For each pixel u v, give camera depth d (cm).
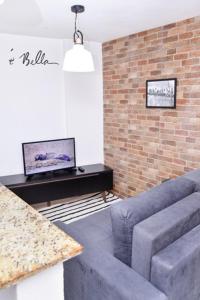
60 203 369
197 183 203
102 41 360
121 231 148
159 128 304
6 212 121
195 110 262
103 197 373
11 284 78
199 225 166
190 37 256
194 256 141
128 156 356
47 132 362
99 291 138
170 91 283
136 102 329
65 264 162
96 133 395
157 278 129
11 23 267
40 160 344
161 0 206
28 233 102
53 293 91
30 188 316
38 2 207
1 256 87
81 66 214
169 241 142
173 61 275
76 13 232
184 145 279
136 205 152
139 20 260
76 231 182
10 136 337
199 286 156
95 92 382
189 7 223
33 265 83
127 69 334
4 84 322
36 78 341
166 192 175
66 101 362
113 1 207
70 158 366
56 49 348
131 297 121
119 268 140
